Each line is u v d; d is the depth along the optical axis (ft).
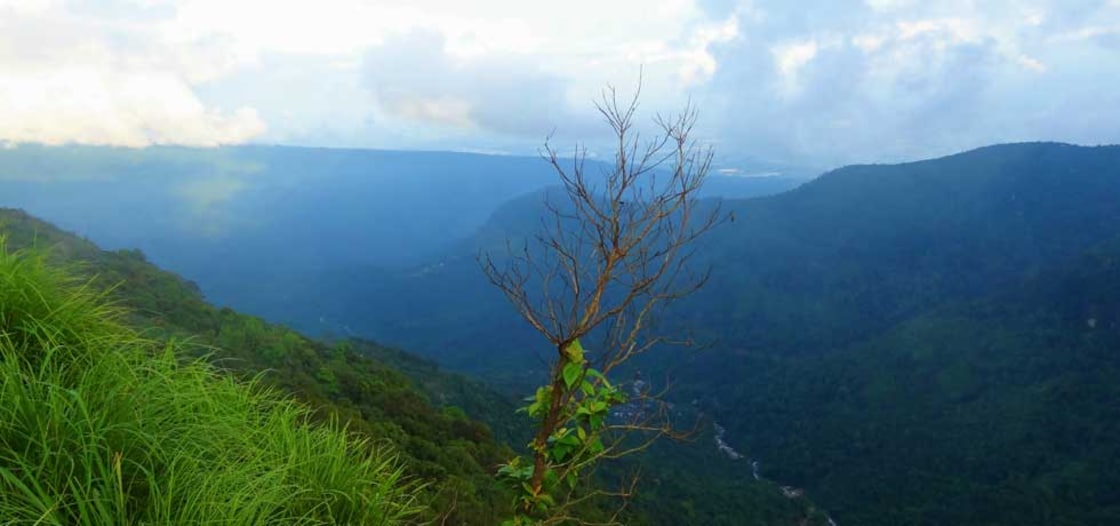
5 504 5.99
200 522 6.60
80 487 6.17
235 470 7.86
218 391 9.87
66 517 6.11
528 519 8.87
